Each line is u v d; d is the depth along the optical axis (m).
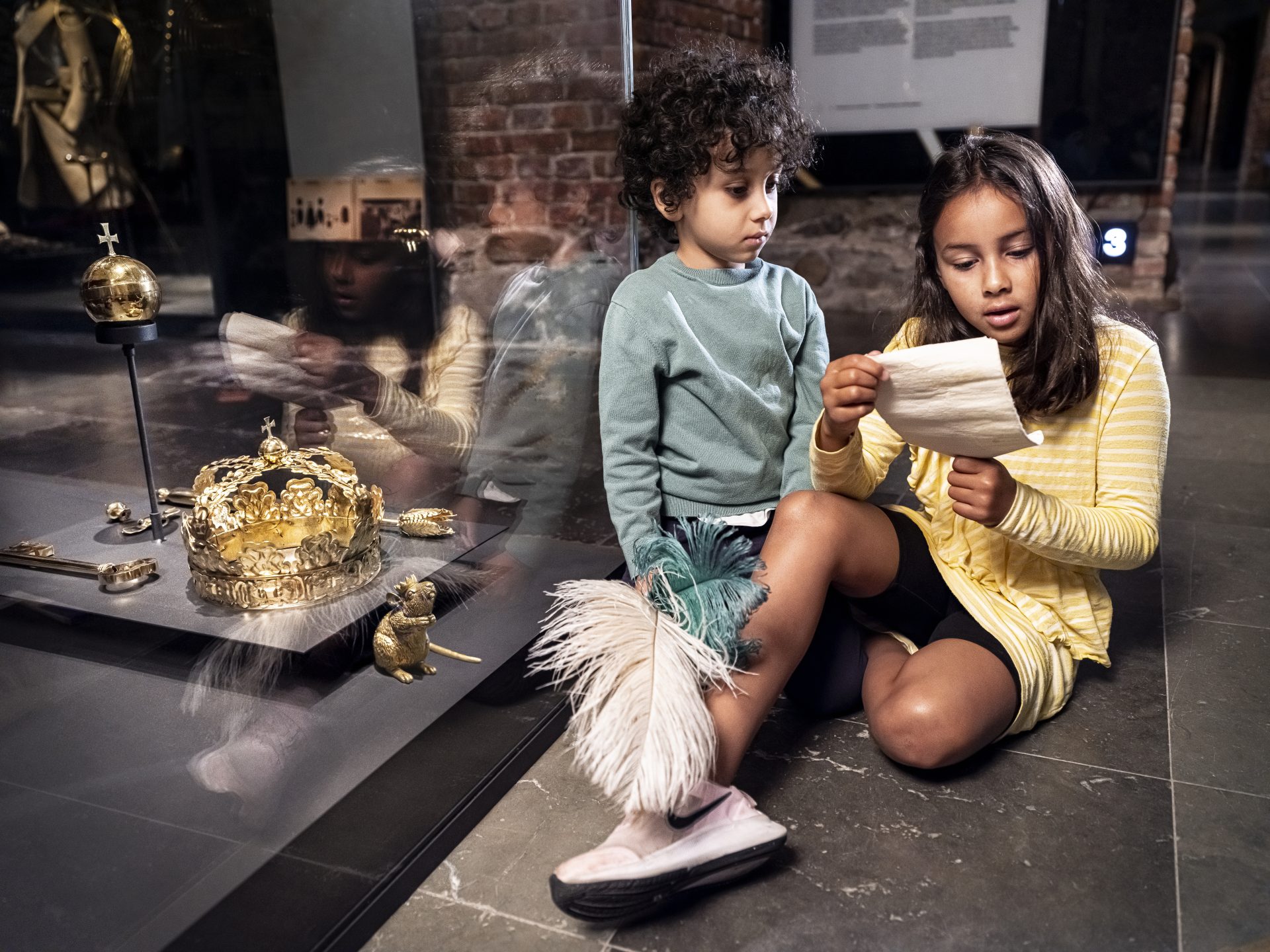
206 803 1.12
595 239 1.76
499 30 1.63
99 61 1.87
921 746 1.22
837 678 1.38
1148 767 1.28
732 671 1.12
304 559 1.36
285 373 1.85
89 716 1.24
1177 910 1.03
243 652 1.31
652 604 1.11
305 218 1.78
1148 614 1.73
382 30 1.66
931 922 1.02
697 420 1.42
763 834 1.04
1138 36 4.54
